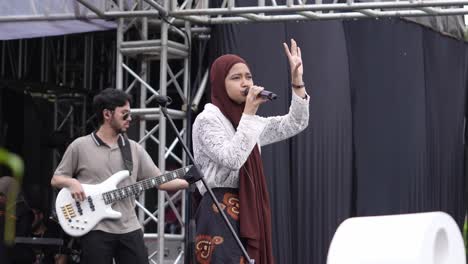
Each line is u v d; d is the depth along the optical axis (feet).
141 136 30.66
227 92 18.43
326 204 32.19
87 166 22.93
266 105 30.89
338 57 32.53
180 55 31.50
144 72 31.89
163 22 30.37
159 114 30.37
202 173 18.30
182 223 31.09
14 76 39.47
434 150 37.68
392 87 34.24
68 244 32.81
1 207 27.37
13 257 29.30
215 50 31.48
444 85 38.60
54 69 40.34
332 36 32.30
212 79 18.63
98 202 22.65
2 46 39.27
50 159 37.91
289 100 31.68
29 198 35.50
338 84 32.53
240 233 18.19
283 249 31.32
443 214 10.48
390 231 10.29
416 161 35.45
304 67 31.91
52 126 38.91
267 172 31.07
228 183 18.45
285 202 31.42
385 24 33.91
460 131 40.34
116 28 31.30
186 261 21.01
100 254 22.63
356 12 31.32
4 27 30.07
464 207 41.11
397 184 34.50
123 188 22.74
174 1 30.01
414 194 35.40
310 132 31.94
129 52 30.78
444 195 38.73
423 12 31.35
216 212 18.37
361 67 33.94
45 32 30.40
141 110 30.48
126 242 22.98
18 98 37.78
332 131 32.35
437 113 37.91
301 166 31.81
